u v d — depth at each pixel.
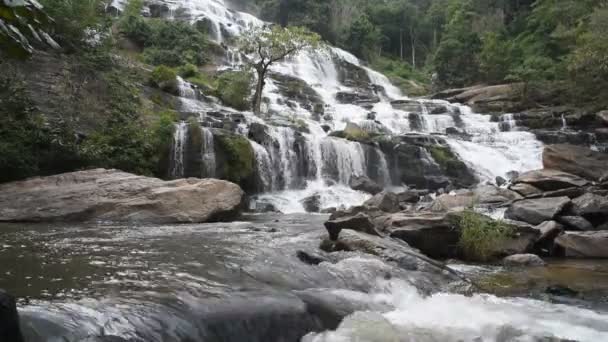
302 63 38.47
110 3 37.25
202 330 4.55
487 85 36.34
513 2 47.31
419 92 40.50
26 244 8.34
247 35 26.34
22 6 2.47
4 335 3.22
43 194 12.78
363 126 25.55
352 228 9.41
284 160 19.97
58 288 5.23
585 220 12.24
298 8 52.22
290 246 8.70
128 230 10.60
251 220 13.86
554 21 36.75
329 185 20.39
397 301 6.40
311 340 4.97
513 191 15.68
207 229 11.14
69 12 19.23
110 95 19.05
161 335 4.29
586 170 17.47
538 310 6.28
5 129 14.77
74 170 15.45
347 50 51.38
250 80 28.00
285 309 5.22
